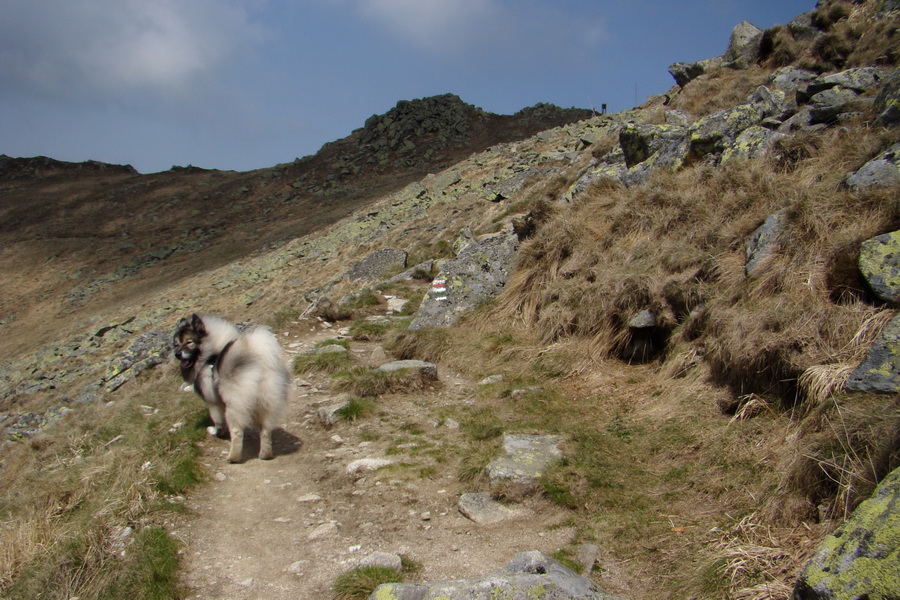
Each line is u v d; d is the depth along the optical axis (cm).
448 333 936
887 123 828
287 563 431
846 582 248
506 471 505
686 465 501
